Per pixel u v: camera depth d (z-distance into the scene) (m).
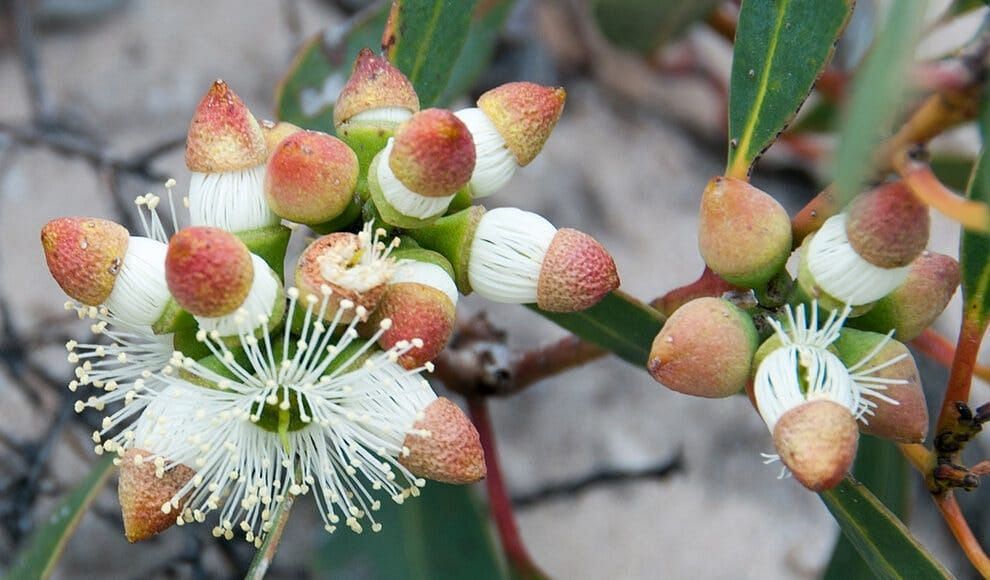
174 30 0.36
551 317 0.25
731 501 0.32
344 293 0.22
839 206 0.21
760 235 0.22
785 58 0.23
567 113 0.37
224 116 0.22
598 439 0.32
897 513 0.26
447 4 0.25
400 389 0.22
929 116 0.22
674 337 0.22
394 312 0.22
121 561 0.29
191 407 0.22
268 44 0.36
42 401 0.30
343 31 0.27
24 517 0.28
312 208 0.22
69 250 0.22
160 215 0.32
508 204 0.35
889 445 0.26
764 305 0.22
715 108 0.38
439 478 0.22
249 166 0.22
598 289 0.22
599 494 0.31
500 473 0.28
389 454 0.22
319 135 0.22
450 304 0.22
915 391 0.22
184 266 0.21
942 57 0.27
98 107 0.34
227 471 0.22
